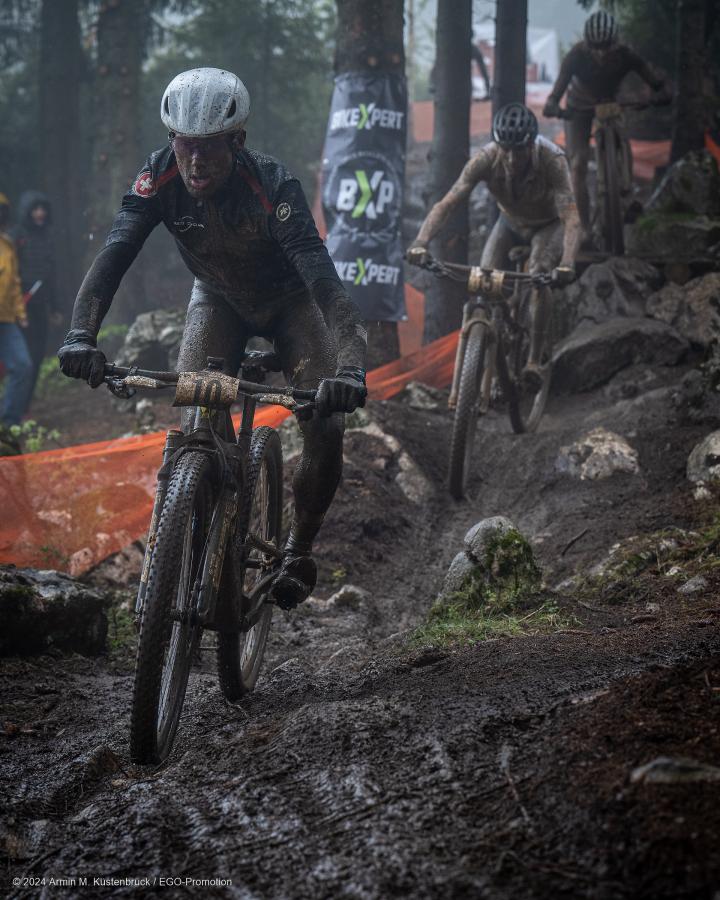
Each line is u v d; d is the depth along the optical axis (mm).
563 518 6457
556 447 7645
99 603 4820
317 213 12898
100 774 3221
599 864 1988
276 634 5102
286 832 2402
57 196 16234
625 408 7914
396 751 2729
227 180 3500
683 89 12125
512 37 10586
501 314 7645
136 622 3014
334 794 2537
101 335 13438
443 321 10500
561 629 4277
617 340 8992
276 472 4242
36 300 11258
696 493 6105
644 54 17094
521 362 8648
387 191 9805
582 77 10117
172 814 2621
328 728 2945
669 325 9188
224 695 3861
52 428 10469
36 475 6094
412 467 7504
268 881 2223
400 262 9914
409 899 2023
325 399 3096
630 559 5234
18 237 11281
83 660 4621
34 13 19172
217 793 2691
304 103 19906
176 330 10836
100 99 14688
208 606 3164
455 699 3109
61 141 16344
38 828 2799
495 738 2738
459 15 10219
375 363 9867
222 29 17750
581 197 10422
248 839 2414
